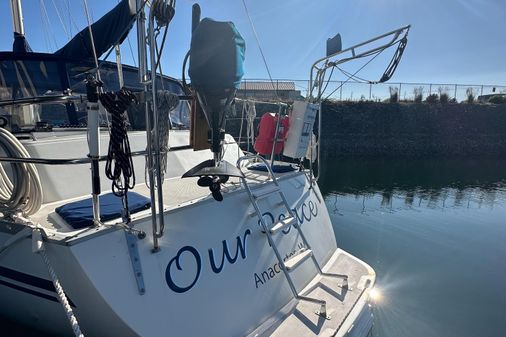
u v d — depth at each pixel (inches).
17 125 127.2
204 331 77.0
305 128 133.3
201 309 78.0
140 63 71.3
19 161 68.6
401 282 182.5
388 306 156.6
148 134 67.8
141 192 102.7
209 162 77.6
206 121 83.9
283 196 112.9
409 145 946.7
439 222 302.4
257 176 124.2
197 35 71.2
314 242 126.2
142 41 70.2
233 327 83.2
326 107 983.6
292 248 111.0
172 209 80.4
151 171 69.1
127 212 70.4
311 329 91.3
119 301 65.7
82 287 65.2
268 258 99.3
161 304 71.4
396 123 984.3
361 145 936.3
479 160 882.1
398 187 496.4
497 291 173.3
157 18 64.1
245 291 89.0
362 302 107.8
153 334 68.4
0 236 76.9
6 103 75.1
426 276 190.5
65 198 95.2
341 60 130.3
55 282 61.7
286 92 869.8
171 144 135.6
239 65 73.8
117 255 68.1
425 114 997.8
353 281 118.6
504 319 146.9
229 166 78.1
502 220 312.2
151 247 73.5
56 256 65.2
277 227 101.6
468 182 553.6
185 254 79.0
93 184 67.6
